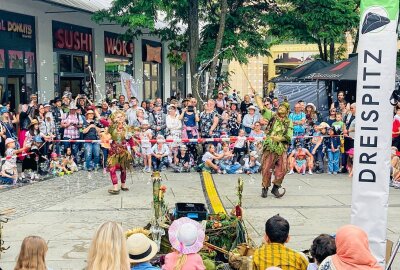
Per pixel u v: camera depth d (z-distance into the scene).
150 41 27.80
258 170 14.73
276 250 5.01
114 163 11.88
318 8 18.42
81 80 21.75
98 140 14.75
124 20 17.14
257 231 9.09
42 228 9.23
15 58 17.70
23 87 18.14
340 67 17.27
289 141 11.46
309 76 17.58
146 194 11.94
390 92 6.05
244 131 15.48
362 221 6.28
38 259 4.24
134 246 4.71
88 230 9.12
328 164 14.85
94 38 22.17
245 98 17.52
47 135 14.16
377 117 6.09
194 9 18.30
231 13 19.48
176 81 31.86
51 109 15.24
